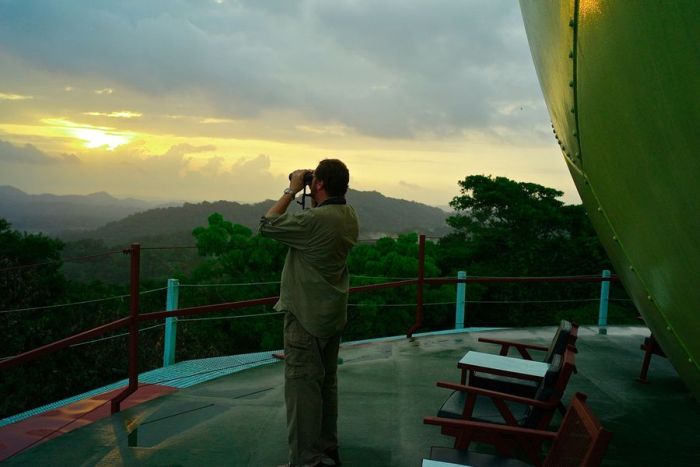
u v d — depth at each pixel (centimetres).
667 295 249
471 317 2550
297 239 301
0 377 1705
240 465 333
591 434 198
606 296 798
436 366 561
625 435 409
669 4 179
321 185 315
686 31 176
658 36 189
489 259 2667
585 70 247
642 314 302
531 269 2464
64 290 2159
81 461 335
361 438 381
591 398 488
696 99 181
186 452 349
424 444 374
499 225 2684
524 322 2444
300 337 304
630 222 257
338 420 413
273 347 2048
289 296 308
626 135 230
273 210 313
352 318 2116
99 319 2047
